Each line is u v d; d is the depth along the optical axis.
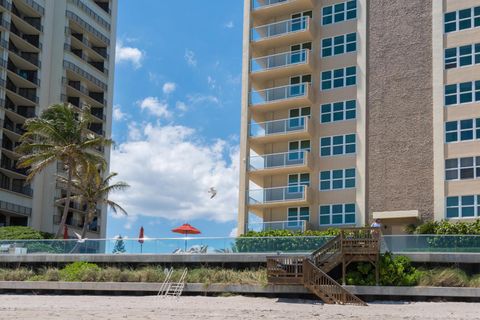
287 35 53.88
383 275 30.05
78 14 83.25
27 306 27.45
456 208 44.56
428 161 46.25
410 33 49.16
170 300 30.27
